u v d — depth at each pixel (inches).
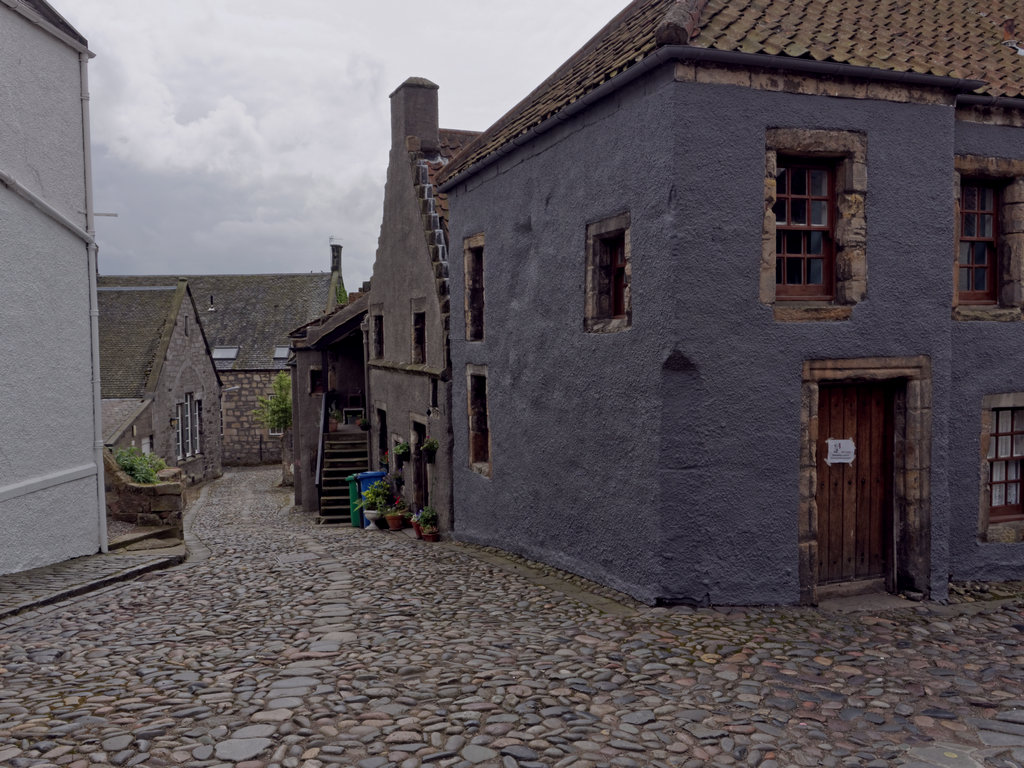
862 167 284.0
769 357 275.3
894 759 170.2
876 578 304.5
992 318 332.5
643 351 283.1
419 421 571.2
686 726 184.9
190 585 348.8
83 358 393.7
